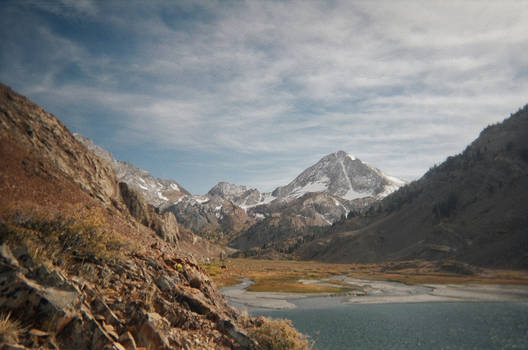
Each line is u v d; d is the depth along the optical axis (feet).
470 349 106.11
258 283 337.11
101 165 203.72
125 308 39.06
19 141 106.32
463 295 250.16
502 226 631.56
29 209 44.57
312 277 462.60
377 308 188.96
